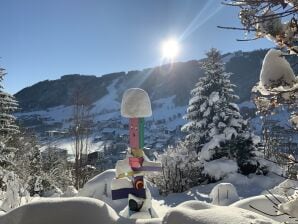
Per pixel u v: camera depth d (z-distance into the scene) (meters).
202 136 19.28
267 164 16.17
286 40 2.74
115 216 4.83
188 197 12.95
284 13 2.60
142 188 5.80
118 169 5.91
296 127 3.05
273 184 14.85
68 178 19.20
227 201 10.15
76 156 18.03
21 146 22.48
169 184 14.38
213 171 15.91
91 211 4.69
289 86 2.87
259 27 2.78
